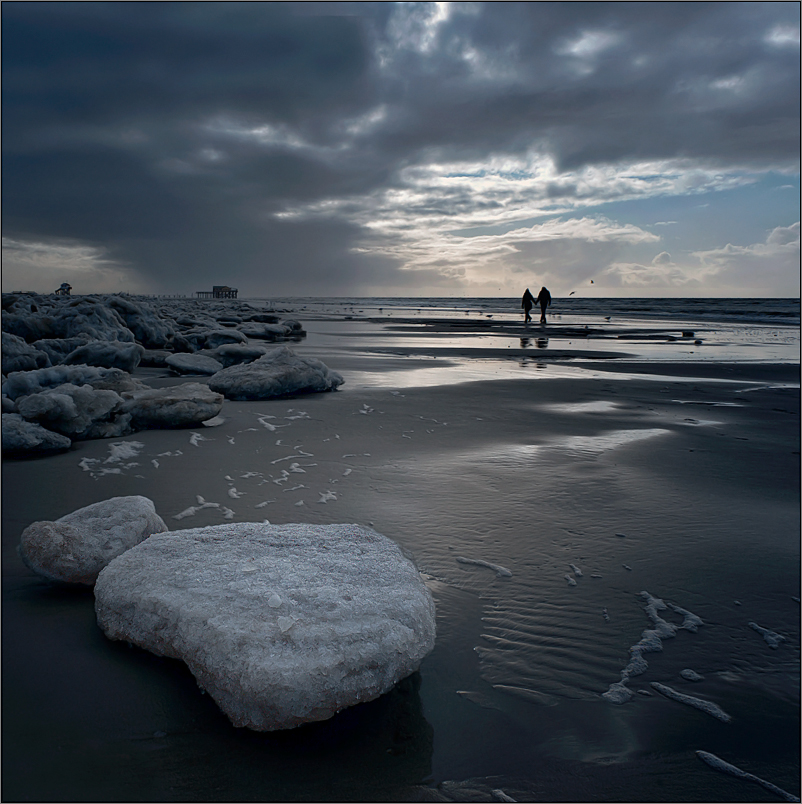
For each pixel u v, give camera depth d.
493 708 2.39
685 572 3.58
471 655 2.73
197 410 7.16
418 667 2.60
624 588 3.38
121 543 3.31
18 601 3.08
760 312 50.16
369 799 1.96
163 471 5.37
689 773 2.10
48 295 28.70
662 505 4.71
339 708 2.26
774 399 10.17
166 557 2.98
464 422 7.75
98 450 6.05
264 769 2.05
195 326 21.39
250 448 6.25
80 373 8.11
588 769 2.11
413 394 9.90
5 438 5.68
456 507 4.56
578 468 5.70
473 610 3.11
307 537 3.26
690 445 6.73
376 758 2.12
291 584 2.69
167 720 2.25
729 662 2.73
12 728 2.19
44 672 2.50
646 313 49.16
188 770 2.04
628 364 15.27
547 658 2.72
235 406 8.65
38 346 11.02
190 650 2.40
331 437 6.79
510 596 3.26
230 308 45.84
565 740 2.24
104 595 2.79
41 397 6.20
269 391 9.39
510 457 6.05
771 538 4.10
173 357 11.92
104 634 2.76
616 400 9.73
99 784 1.97
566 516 4.43
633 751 2.20
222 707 2.25
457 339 23.30
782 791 2.03
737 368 14.56
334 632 2.37
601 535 4.10
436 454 6.12
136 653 2.63
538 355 17.44
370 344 20.80
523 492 4.95
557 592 3.31
